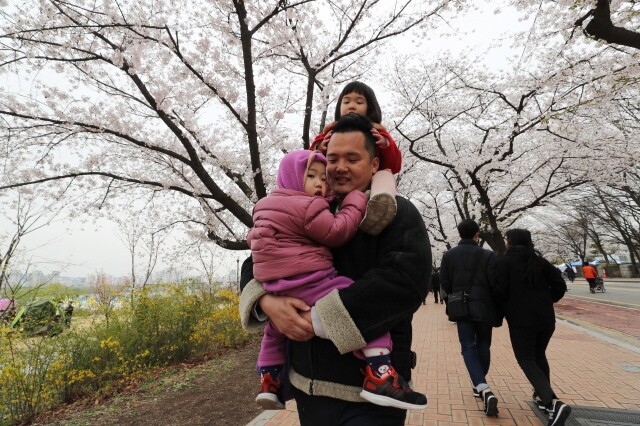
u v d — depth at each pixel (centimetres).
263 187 764
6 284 559
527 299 316
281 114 803
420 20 696
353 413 110
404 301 106
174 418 385
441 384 439
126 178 750
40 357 454
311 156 130
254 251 120
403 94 1259
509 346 659
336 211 125
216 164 800
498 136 1158
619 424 300
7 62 585
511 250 335
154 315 603
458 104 1246
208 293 780
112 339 520
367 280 106
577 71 826
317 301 109
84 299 654
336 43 793
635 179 2022
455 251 384
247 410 398
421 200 2073
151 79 705
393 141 133
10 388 404
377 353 108
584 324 866
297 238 116
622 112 1159
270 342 139
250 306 121
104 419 390
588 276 1934
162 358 598
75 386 467
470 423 319
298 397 125
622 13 563
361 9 678
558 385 413
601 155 1111
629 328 789
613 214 3089
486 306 350
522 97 944
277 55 766
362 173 123
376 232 113
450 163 1185
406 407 102
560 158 1159
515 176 1360
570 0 543
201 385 498
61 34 606
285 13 627
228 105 697
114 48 605
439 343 715
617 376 441
